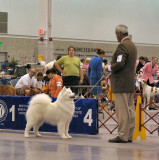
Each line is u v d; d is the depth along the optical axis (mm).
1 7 22922
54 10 24094
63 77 8484
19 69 13172
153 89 11672
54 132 7273
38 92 8180
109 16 25641
